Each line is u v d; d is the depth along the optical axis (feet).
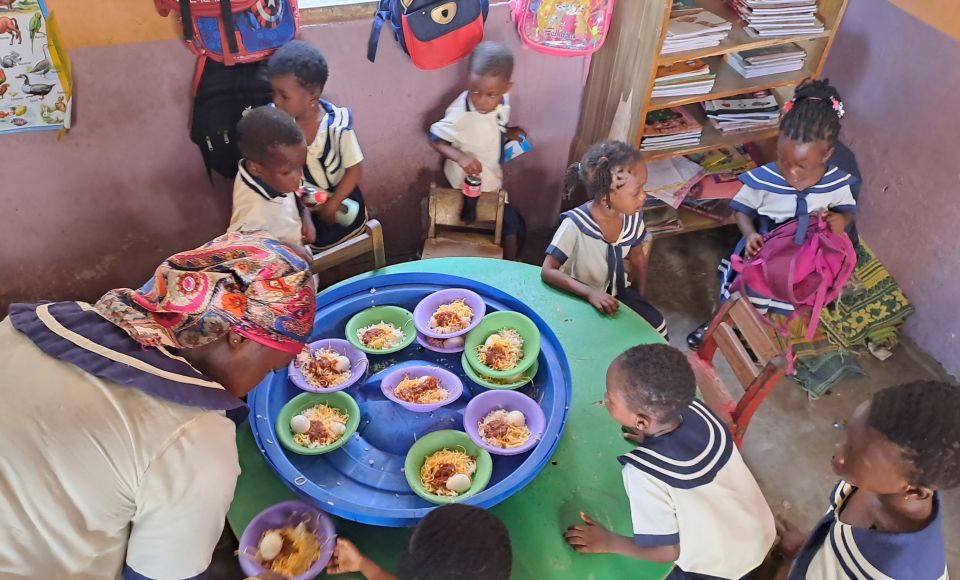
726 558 5.69
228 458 4.06
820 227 9.05
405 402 6.51
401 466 6.21
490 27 9.73
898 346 10.60
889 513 5.24
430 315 7.43
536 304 7.72
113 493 3.79
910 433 4.72
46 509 3.69
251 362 4.25
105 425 3.72
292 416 6.40
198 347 4.12
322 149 8.95
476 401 6.53
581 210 8.33
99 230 9.70
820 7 9.79
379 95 9.92
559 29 9.43
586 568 5.56
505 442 6.23
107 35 8.19
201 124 9.17
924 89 9.55
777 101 11.03
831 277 9.15
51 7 7.80
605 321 7.54
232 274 4.12
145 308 4.16
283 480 5.82
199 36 8.38
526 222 12.23
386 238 11.69
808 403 9.79
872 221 10.91
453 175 10.32
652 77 9.25
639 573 5.55
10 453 3.59
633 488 5.60
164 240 10.14
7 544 3.71
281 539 5.43
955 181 9.42
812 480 8.90
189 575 4.23
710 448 5.65
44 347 3.84
